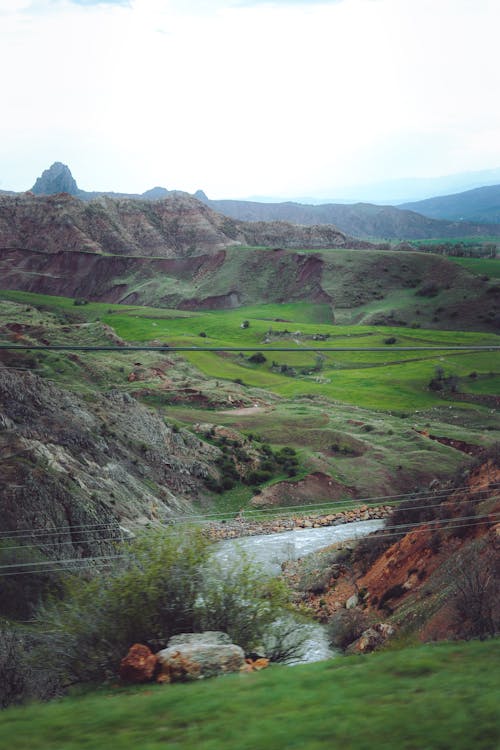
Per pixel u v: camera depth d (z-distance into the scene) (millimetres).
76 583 20234
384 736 10266
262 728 10828
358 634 39469
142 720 11602
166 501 87625
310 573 61438
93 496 63281
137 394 136500
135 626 18609
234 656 16281
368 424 127250
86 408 94688
